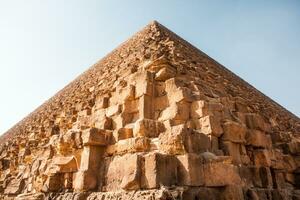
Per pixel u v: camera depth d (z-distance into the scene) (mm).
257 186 5906
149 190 4262
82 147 6238
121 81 8234
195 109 6027
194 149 4875
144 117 6203
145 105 6395
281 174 7180
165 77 6906
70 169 6176
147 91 6570
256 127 7051
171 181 4418
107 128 6855
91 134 5891
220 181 4605
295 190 7098
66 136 6668
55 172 6281
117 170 5277
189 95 6227
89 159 5723
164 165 4488
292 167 7621
